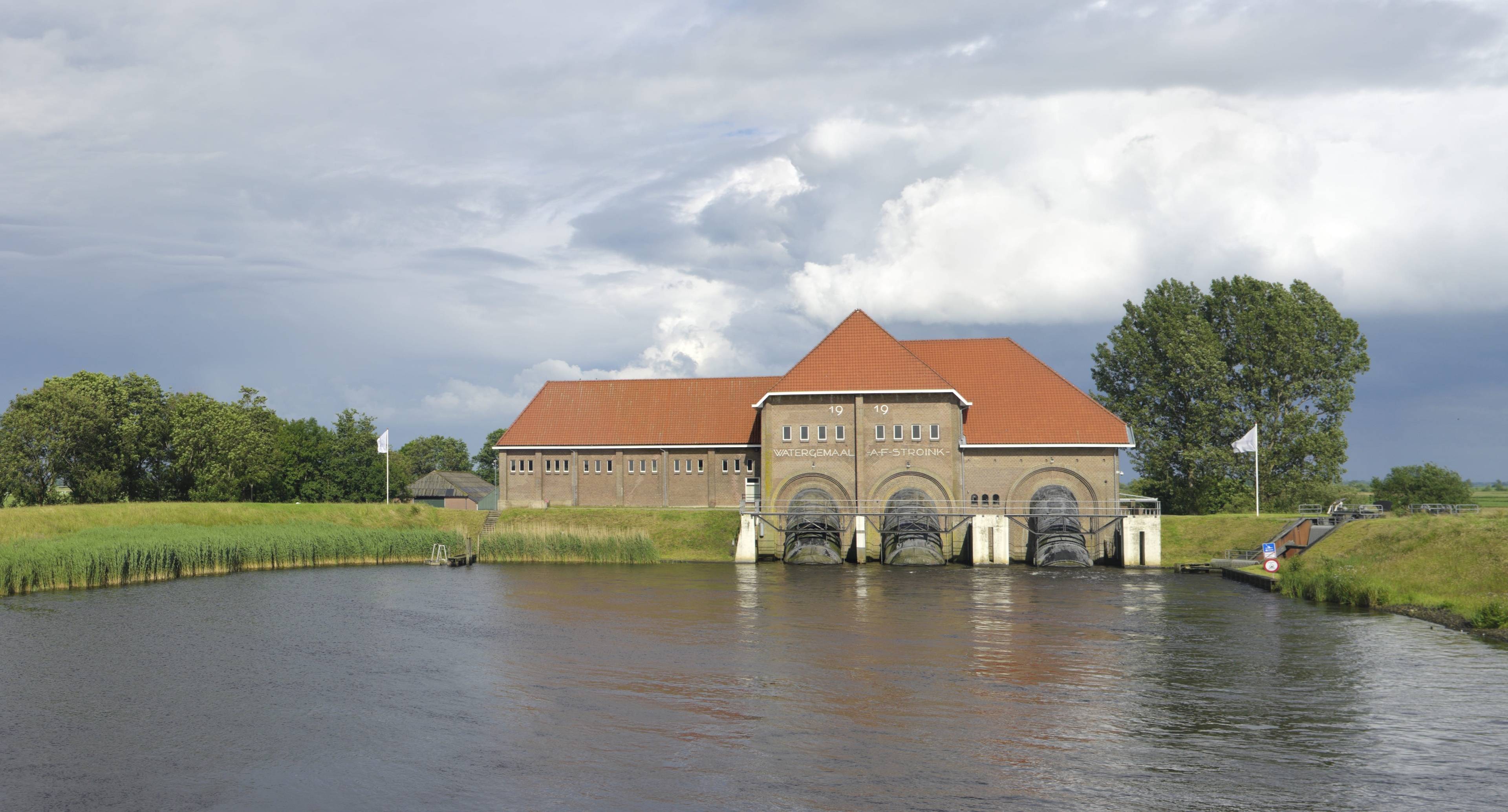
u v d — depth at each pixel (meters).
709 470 87.69
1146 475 94.00
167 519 74.88
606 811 21.30
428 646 39.19
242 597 53.38
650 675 33.78
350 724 28.00
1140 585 59.75
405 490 142.25
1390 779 22.80
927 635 41.25
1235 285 91.88
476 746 25.92
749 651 37.91
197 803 22.31
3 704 30.44
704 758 24.66
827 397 77.44
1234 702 29.75
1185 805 21.27
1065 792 22.03
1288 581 55.22
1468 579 50.56
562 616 46.62
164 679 33.53
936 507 75.94
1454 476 99.56
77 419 87.12
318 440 118.00
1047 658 36.38
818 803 21.52
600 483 89.69
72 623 44.66
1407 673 33.41
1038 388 81.00
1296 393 88.38
